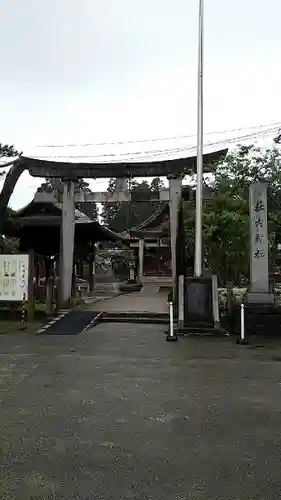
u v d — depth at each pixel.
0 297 17.55
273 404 7.14
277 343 13.45
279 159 20.53
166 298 28.50
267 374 9.34
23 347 12.63
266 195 15.97
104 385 8.32
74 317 18.38
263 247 15.83
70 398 7.41
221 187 22.77
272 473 4.59
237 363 10.48
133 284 39.78
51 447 5.27
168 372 9.48
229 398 7.48
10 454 5.05
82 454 5.05
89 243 31.61
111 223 66.00
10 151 20.16
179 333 14.98
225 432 5.82
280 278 26.31
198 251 16.14
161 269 46.81
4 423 6.15
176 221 21.23
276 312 15.20
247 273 23.95
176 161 21.02
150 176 21.41
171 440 5.52
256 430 5.91
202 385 8.38
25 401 7.23
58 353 11.69
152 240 42.62
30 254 17.81
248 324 15.18
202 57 16.69
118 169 21.27
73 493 4.14
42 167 21.12
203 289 15.65
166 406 6.98
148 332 15.64
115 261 54.41
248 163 21.31
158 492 4.16
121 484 4.32
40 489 4.21
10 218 21.72
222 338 14.34
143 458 4.95
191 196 22.91
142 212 64.50
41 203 25.53
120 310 20.39
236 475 4.54
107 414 6.56
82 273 45.66
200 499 4.04
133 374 9.27
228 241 22.53
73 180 21.55
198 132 16.47
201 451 5.17
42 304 23.38
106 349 12.30
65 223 21.64
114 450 5.18
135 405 7.03
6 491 4.18
